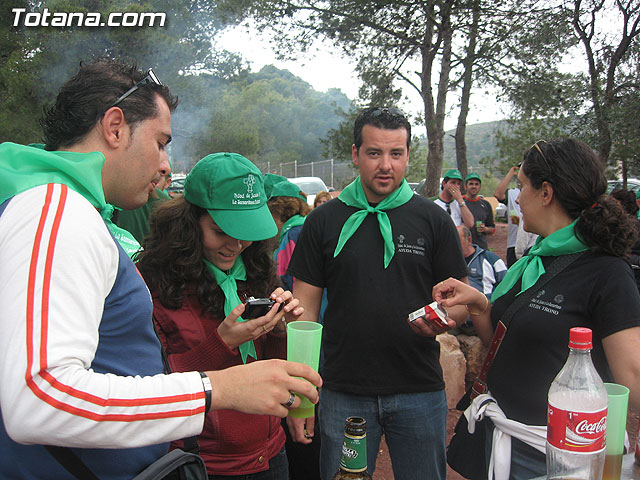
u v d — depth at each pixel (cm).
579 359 125
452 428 391
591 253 168
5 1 1404
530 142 1543
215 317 178
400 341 221
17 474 105
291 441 232
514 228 682
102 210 115
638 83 951
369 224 230
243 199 171
